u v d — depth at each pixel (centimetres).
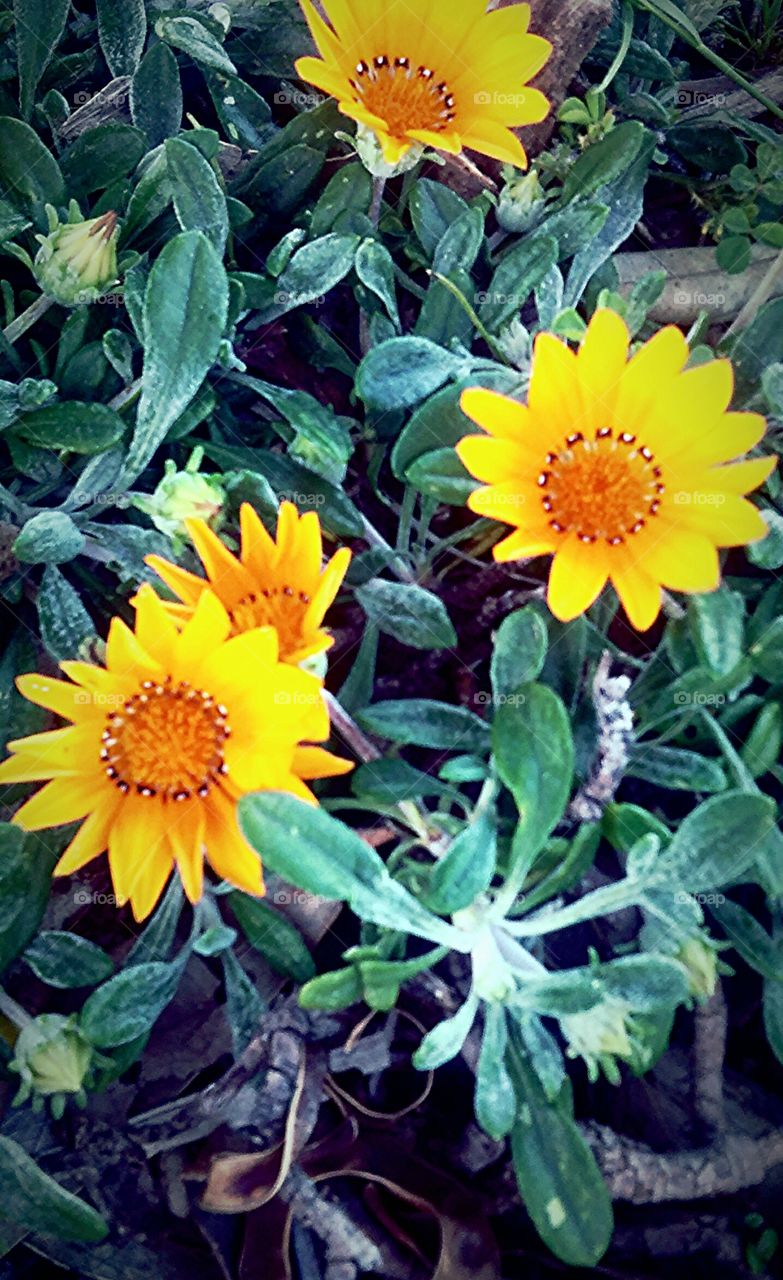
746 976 40
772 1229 38
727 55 52
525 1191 35
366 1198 37
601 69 48
